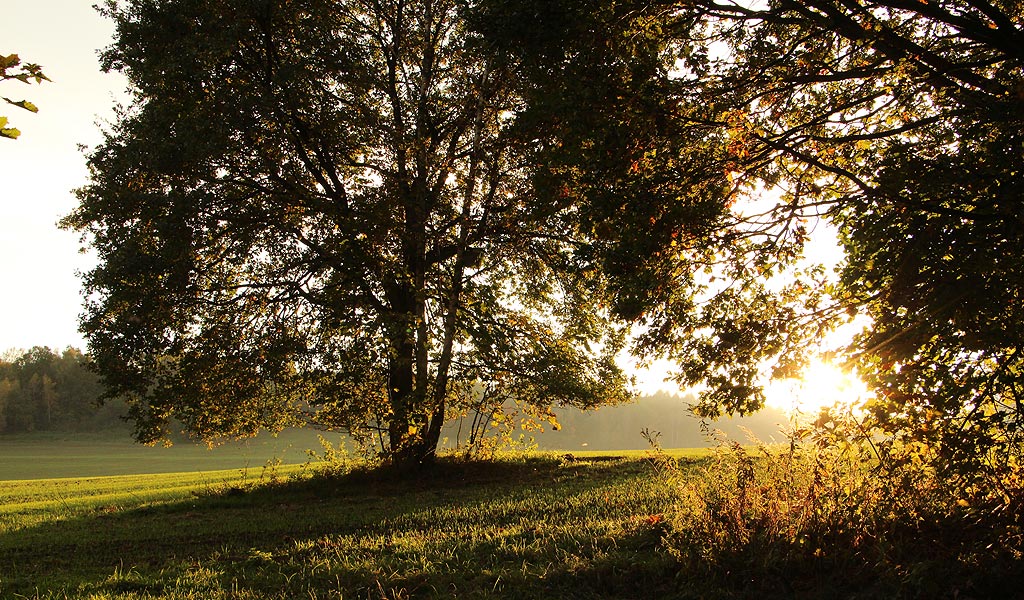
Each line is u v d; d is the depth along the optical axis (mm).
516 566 7711
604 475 17391
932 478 6559
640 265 8570
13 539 11867
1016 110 6500
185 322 17359
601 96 7902
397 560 8188
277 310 18031
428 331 17984
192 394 17312
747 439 7797
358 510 13586
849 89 9227
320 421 19453
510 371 18797
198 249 17250
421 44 18875
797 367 7742
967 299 6211
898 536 6367
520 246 19047
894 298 6770
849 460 7020
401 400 17750
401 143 17484
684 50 8352
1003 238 6348
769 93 8547
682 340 8945
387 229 16844
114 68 17141
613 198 8086
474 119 18016
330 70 17000
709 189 8602
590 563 7445
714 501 7270
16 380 108812
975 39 7266
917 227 6648
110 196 16516
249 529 11797
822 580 6230
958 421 6480
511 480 17750
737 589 6410
